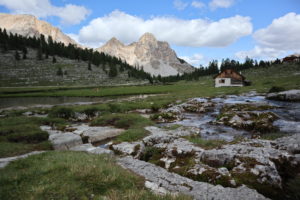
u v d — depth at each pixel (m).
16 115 30.38
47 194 5.72
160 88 95.94
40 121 22.94
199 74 192.50
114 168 8.02
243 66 169.75
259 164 8.66
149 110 33.03
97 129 18.58
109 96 66.69
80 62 184.12
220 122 21.33
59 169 7.45
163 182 7.78
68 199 5.56
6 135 15.86
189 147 11.70
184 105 33.78
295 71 103.62
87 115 28.89
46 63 157.38
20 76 123.94
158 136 14.43
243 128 18.77
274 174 8.07
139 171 8.96
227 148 10.88
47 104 46.28
